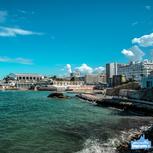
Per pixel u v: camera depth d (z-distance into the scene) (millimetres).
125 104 73438
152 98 79750
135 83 124188
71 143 29609
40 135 33969
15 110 70062
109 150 25609
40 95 171375
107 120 49344
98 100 101875
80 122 46344
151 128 31703
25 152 26078
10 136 33188
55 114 60156
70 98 136000
